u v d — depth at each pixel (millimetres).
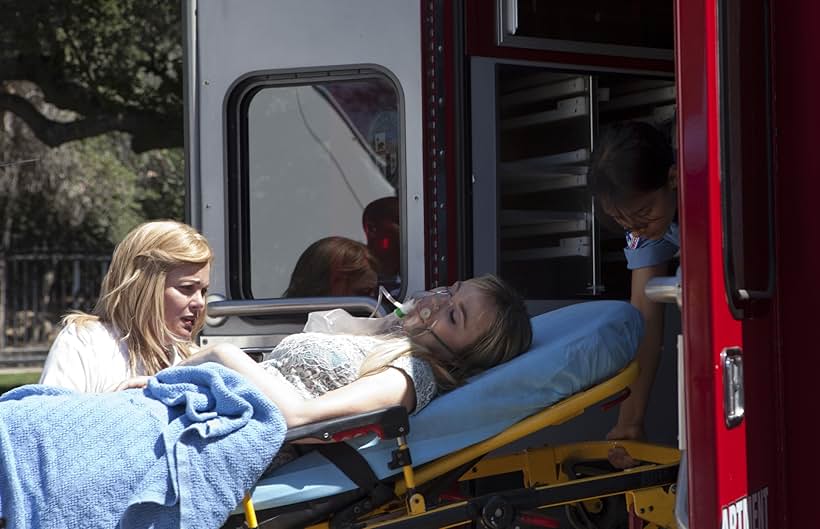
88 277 36500
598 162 6684
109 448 5137
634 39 9055
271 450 5402
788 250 5074
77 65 24094
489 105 8469
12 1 23328
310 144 8734
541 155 8750
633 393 7383
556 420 6227
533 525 6074
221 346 5914
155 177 37688
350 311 8406
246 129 8828
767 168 5020
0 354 34375
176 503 5176
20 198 37000
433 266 8422
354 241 8672
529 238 8742
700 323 4457
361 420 5703
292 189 8766
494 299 6590
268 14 8680
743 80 4809
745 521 4684
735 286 4594
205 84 8812
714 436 4430
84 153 37344
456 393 6133
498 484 8023
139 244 6359
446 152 8367
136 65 24344
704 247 4441
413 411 6047
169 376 5562
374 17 8516
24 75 24359
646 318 7379
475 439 6137
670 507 6188
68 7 23562
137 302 6285
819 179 4973
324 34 8594
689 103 4492
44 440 5082
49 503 4992
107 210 37375
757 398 4836
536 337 6848
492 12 8484
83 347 6156
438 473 6074
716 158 4480
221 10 8773
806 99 5020
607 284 9102
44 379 6078
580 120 8883
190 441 5238
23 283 35906
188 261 6371
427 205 8445
